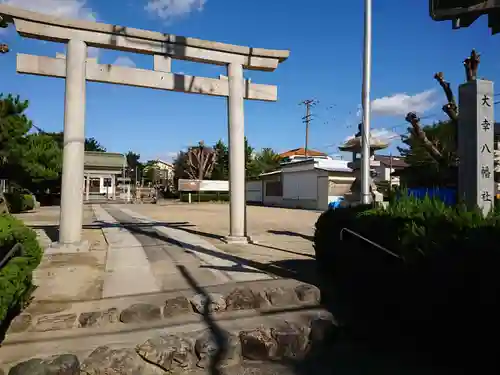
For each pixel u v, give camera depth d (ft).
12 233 13.48
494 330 9.38
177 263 21.81
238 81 30.94
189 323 13.41
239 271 19.79
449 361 11.30
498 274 9.09
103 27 26.35
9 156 50.75
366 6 24.95
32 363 10.05
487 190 12.90
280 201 112.16
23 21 24.36
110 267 20.70
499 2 11.55
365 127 25.14
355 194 30.42
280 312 14.64
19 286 11.75
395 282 13.10
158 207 92.38
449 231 11.27
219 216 59.72
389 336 13.48
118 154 141.49
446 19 12.41
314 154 185.78
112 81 27.37
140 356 11.24
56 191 110.63
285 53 31.76
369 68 24.99
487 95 13.17
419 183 36.35
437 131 57.62
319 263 19.54
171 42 28.68
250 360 12.25
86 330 12.69
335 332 13.51
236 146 30.78
